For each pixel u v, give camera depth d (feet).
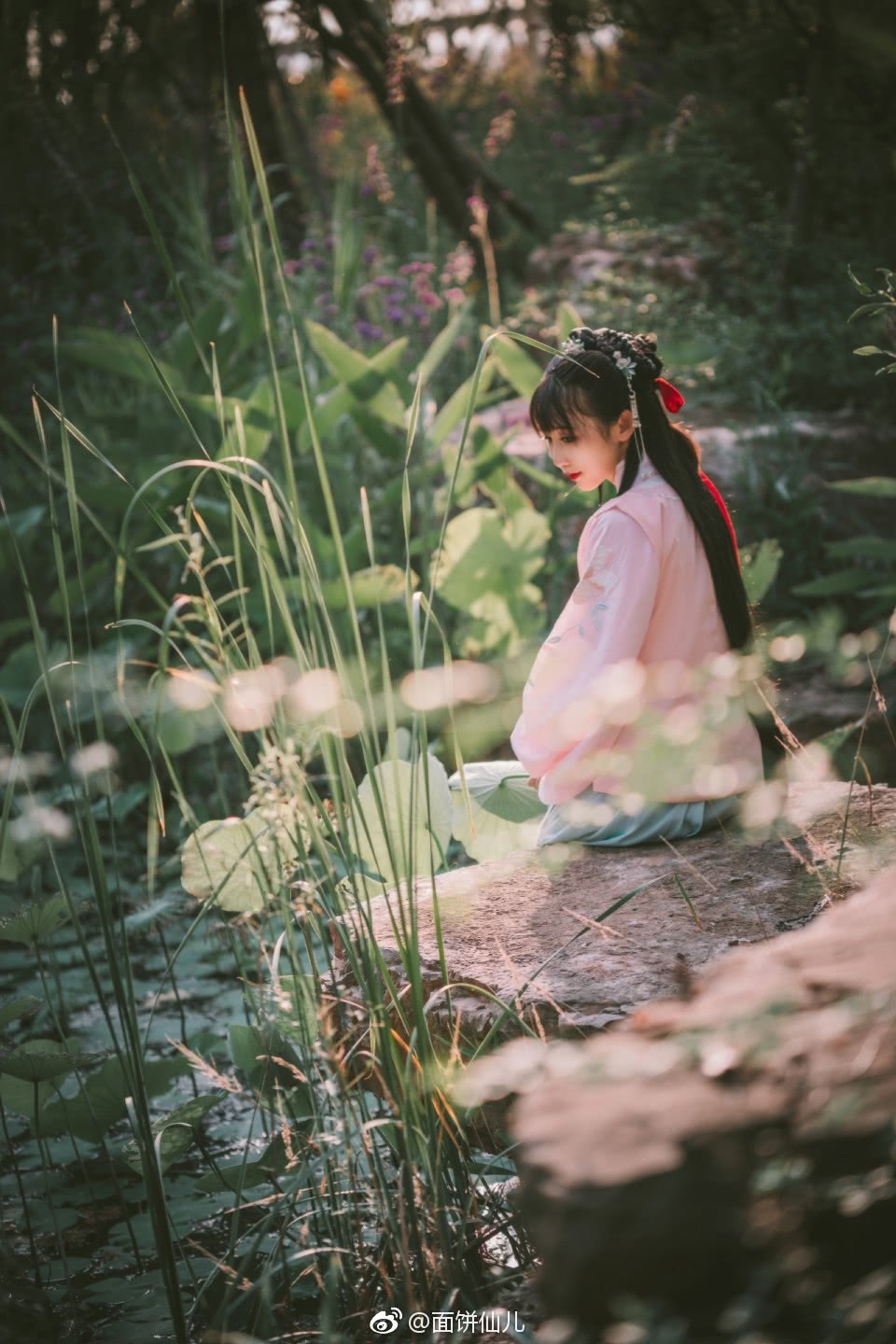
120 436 18.67
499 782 9.55
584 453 9.13
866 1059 3.81
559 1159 3.62
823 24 21.61
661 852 8.48
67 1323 7.54
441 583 15.34
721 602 8.90
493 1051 6.61
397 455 16.74
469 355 20.66
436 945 7.34
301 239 26.03
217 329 18.08
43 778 15.84
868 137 23.22
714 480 17.65
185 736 12.81
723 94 25.86
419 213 29.32
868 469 18.70
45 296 28.89
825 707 13.52
